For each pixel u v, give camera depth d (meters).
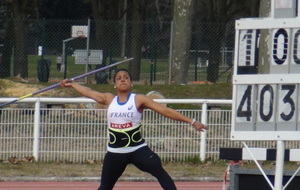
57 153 32.12
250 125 18.83
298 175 20.33
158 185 29.00
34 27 69.06
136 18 78.75
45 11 120.38
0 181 29.33
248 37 18.86
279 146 18.55
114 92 50.41
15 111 31.80
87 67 55.47
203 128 20.78
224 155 19.94
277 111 18.58
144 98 20.50
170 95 50.59
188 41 57.16
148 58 67.88
